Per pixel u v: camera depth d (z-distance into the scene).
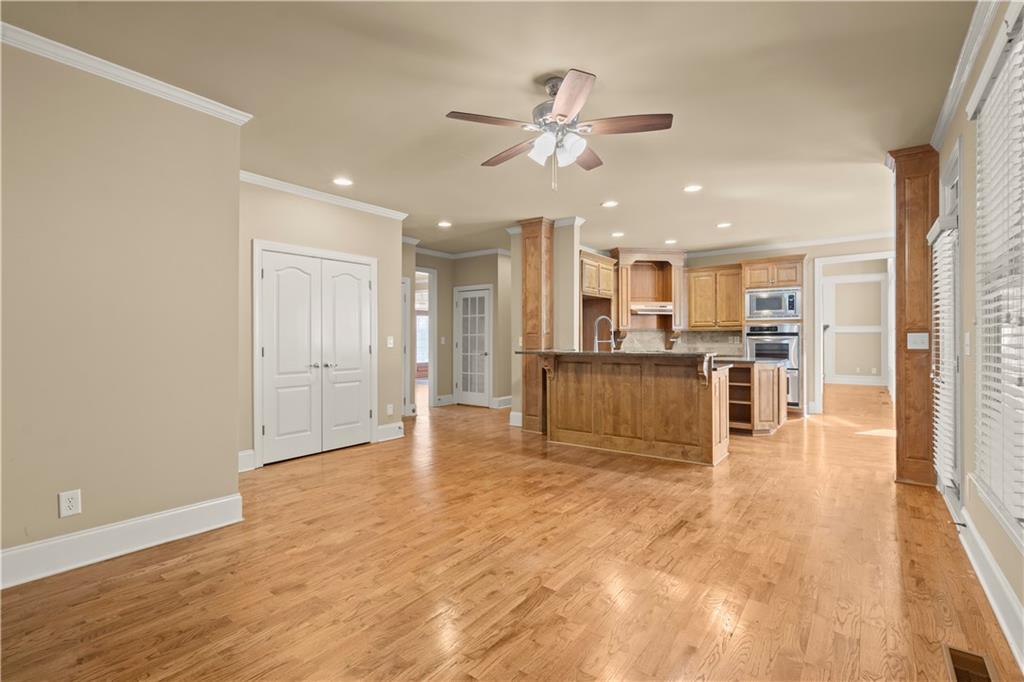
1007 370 1.97
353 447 5.16
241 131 3.46
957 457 3.00
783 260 7.26
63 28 2.29
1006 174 1.94
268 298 4.50
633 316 8.38
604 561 2.52
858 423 6.52
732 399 6.05
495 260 8.25
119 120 2.65
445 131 3.45
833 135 3.51
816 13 2.20
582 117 3.22
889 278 10.53
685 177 4.45
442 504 3.39
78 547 2.49
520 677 1.68
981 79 2.07
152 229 2.78
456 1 2.11
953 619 1.99
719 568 2.44
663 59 2.57
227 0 2.10
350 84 2.83
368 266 5.38
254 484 3.87
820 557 2.55
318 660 1.77
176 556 2.61
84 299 2.53
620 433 4.89
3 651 1.81
